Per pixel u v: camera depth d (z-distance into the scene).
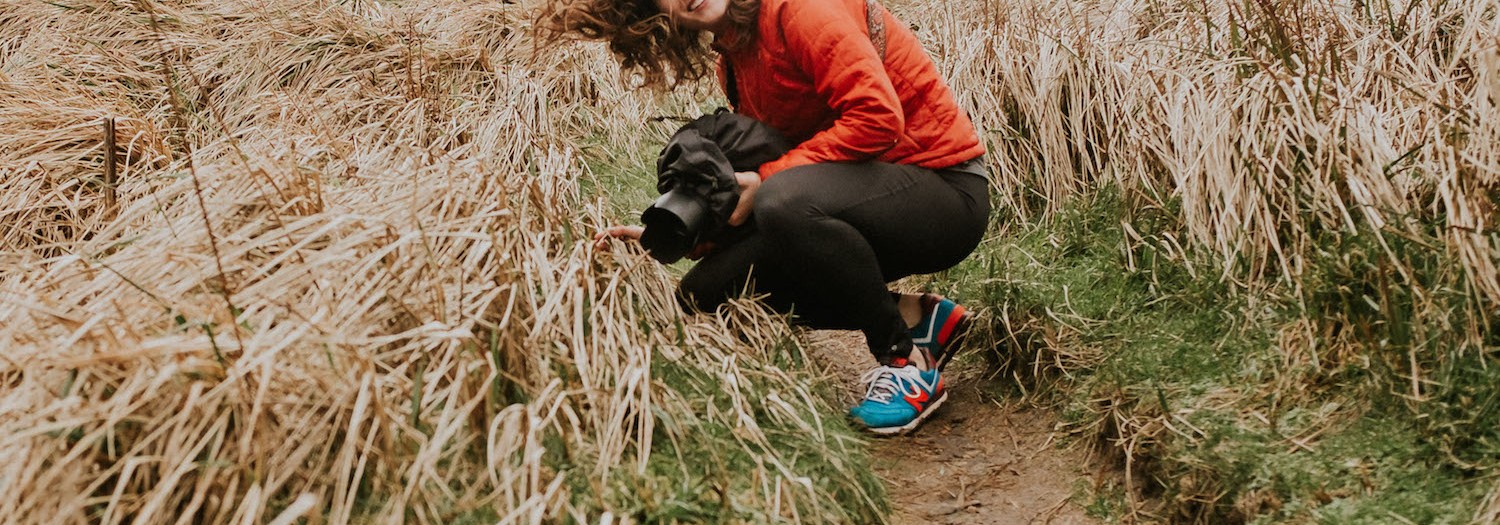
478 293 2.40
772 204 2.64
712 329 2.79
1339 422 2.44
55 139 4.11
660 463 2.28
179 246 2.44
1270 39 3.34
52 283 2.46
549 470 2.15
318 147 3.35
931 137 2.73
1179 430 2.56
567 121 4.74
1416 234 2.62
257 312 2.27
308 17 5.24
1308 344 2.64
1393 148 2.88
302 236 2.48
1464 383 2.34
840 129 2.62
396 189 2.75
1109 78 3.64
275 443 1.99
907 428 2.87
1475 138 2.68
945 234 2.77
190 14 5.38
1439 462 2.25
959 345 3.00
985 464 2.78
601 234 2.78
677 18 2.66
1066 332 3.05
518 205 2.81
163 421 1.97
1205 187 3.18
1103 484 2.62
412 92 4.61
